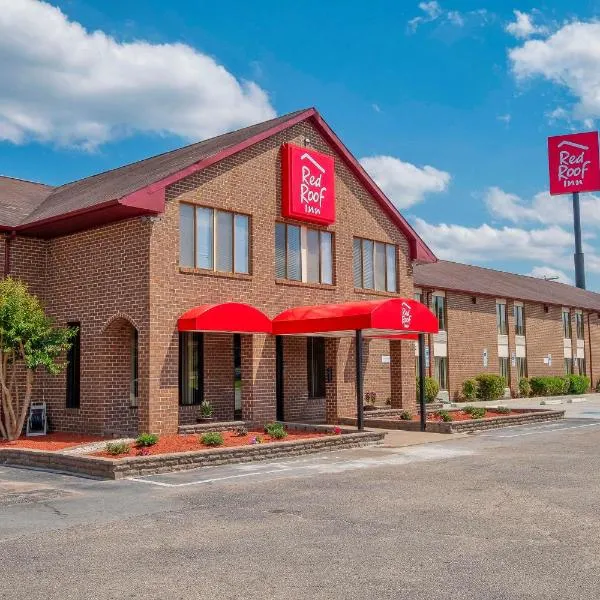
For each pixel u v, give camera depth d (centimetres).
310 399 2389
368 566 714
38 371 2009
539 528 868
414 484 1181
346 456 1565
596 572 688
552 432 2089
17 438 1762
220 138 2373
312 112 2248
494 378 3706
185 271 1842
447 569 702
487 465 1400
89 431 1881
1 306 1678
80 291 1933
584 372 5044
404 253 2627
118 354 1888
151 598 627
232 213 2009
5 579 684
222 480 1245
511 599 615
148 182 1784
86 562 738
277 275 2155
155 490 1147
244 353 2020
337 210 2359
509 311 4150
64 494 1118
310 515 948
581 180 7862
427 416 2336
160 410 1742
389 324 1911
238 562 732
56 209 1986
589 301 5338
